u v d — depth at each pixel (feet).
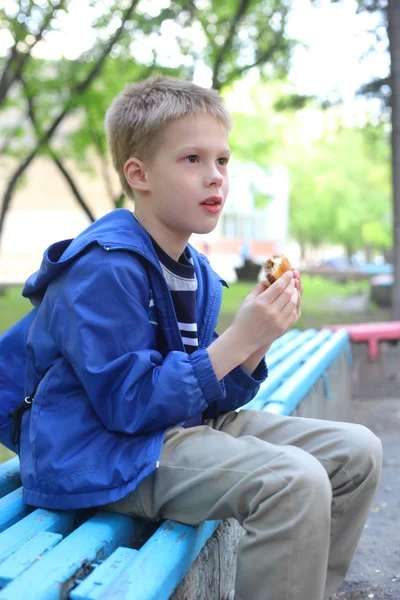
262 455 4.70
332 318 34.40
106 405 4.83
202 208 5.45
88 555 4.41
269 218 113.70
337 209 123.34
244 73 39.40
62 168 45.70
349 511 5.40
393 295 24.68
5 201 45.80
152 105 5.51
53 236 90.53
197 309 6.03
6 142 44.62
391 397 17.74
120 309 4.89
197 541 5.01
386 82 32.53
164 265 5.69
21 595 3.76
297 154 113.19
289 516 4.43
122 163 5.88
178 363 4.80
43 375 5.31
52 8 35.99
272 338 5.01
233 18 36.14
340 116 37.88
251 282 61.98
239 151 61.87
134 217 5.59
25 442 5.28
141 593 3.88
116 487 4.75
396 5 24.23
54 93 40.57
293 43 36.78
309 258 165.99
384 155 64.85
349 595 7.34
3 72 39.75
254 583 4.53
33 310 5.98
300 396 9.87
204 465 4.83
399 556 8.34
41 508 5.14
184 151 5.38
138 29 36.94
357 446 5.24
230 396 5.90
